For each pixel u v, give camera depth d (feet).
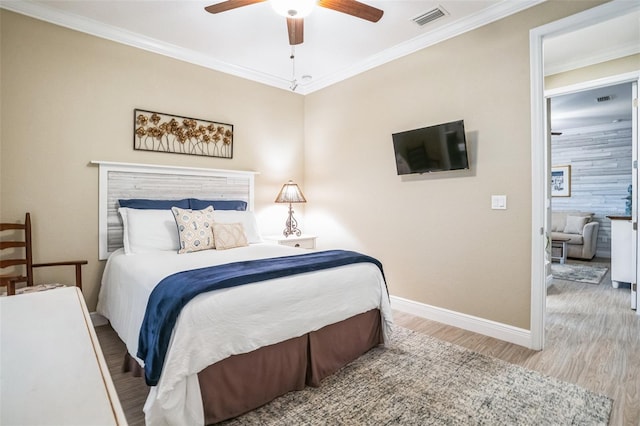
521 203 8.49
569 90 11.56
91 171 9.74
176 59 11.35
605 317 10.56
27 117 8.78
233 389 5.62
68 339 2.54
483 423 5.49
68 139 9.36
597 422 5.49
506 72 8.71
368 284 8.00
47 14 8.93
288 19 7.61
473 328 9.45
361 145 12.60
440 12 9.04
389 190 11.65
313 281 6.83
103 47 9.91
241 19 9.45
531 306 8.34
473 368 7.32
